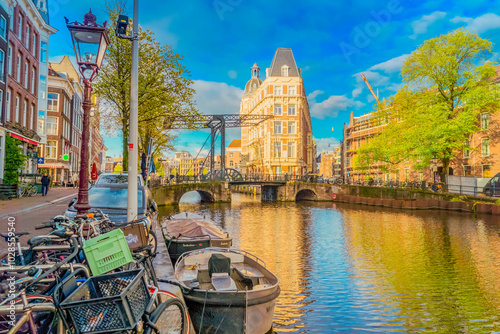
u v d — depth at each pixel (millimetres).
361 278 11266
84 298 3268
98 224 5984
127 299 3111
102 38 7422
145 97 19203
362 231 20953
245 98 78688
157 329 3518
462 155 39656
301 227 22766
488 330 7516
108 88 18859
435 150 30656
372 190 42094
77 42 7312
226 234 12641
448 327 7652
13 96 23766
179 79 19797
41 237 4438
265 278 7641
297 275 11617
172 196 39500
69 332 3031
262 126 60500
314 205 41969
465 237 18453
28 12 26344
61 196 23000
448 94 32844
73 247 4152
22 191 21703
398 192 37719
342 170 84875
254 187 70750
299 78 56500
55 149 41438
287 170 55969
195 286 7004
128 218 8305
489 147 36969
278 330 7422
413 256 14305
